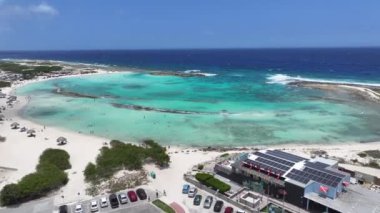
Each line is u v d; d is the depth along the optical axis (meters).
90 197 65.81
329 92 178.12
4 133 108.38
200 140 103.38
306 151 91.81
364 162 84.38
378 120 125.50
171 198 65.62
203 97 167.12
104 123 121.31
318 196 59.91
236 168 70.75
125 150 84.12
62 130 113.38
